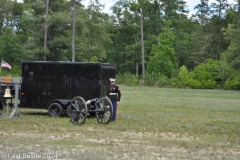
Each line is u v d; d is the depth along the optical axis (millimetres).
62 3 65500
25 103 22656
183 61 97438
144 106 29891
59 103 22125
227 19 92562
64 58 68500
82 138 15273
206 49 91062
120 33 99188
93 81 21812
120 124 19344
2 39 77812
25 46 69250
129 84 69875
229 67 67500
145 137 15945
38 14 66062
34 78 22562
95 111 19531
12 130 16797
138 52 94250
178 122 20828
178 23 99062
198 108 29359
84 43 66750
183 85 68812
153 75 72250
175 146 14156
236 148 14234
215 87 68562
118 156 12117
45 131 16766
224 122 21375
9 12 90500
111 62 99500
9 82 20641
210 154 12906
